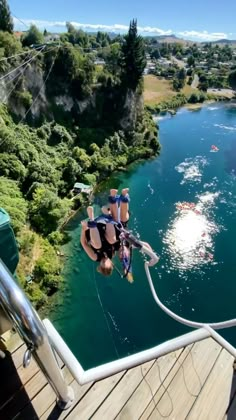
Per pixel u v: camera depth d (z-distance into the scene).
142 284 27.73
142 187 43.94
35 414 4.20
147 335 23.62
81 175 41.91
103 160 46.34
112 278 28.11
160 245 32.72
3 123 37.81
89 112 53.25
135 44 53.69
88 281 27.66
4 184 32.09
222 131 67.62
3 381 4.46
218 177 46.38
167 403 4.45
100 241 4.33
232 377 4.79
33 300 24.12
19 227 27.00
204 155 54.38
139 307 25.77
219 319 25.16
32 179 35.78
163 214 37.81
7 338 4.84
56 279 26.12
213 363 4.93
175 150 56.41
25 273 25.22
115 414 4.29
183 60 183.75
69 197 38.94
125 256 4.43
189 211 38.28
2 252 4.30
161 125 71.50
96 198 41.16
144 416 4.30
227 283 28.41
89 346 22.61
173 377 4.73
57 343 4.93
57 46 47.38
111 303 25.98
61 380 3.90
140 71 55.59
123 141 54.50
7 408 4.23
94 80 53.53
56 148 45.31
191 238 33.72
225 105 97.75
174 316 5.21
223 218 37.00
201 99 100.06
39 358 3.40
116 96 54.84
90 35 126.75
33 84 45.25
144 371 4.76
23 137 40.69
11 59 42.09
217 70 145.62
